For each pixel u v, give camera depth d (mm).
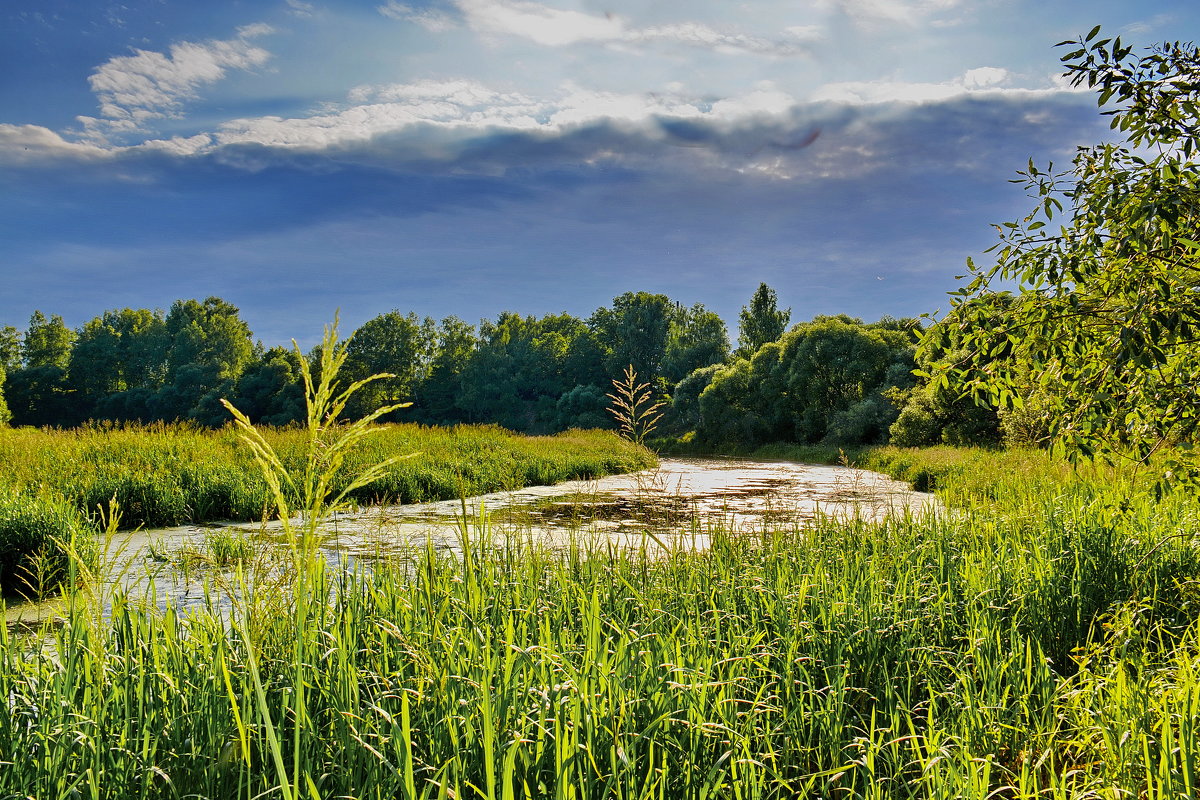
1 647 2840
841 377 39562
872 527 7094
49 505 7547
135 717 2480
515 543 5801
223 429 17625
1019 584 4703
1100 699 3080
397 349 74750
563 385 78625
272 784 2219
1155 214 3055
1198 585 4473
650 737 2482
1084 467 8023
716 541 5867
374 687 2762
